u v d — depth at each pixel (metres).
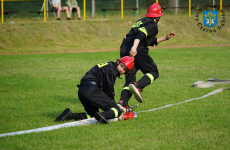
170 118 11.14
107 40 47.25
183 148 8.26
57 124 10.79
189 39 50.03
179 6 59.56
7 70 24.53
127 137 9.16
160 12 13.00
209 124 10.29
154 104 13.65
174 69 24.00
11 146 8.66
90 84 10.62
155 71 12.80
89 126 10.34
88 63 28.34
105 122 10.45
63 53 36.81
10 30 44.72
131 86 11.43
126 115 11.20
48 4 54.59
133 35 12.59
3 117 11.88
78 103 14.31
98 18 54.81
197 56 32.25
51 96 15.81
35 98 15.33
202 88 17.00
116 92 16.84
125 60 10.76
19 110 13.01
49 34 45.84
